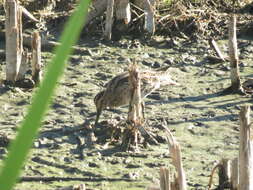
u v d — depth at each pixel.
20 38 14.30
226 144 11.22
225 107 13.22
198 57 16.91
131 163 10.34
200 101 13.58
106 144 11.02
